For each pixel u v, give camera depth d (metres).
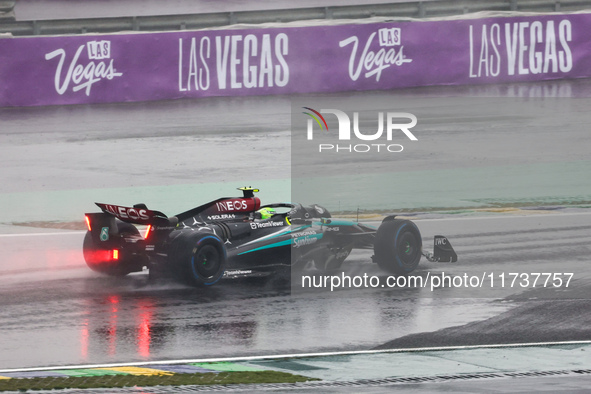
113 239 35.97
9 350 26.12
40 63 77.25
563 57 86.38
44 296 33.03
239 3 123.31
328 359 25.48
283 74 81.25
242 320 29.89
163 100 80.06
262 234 36.53
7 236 45.78
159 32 79.06
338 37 81.44
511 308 32.09
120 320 29.66
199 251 33.75
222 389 21.86
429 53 83.06
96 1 123.81
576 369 24.52
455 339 28.00
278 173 61.50
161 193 55.88
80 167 62.44
